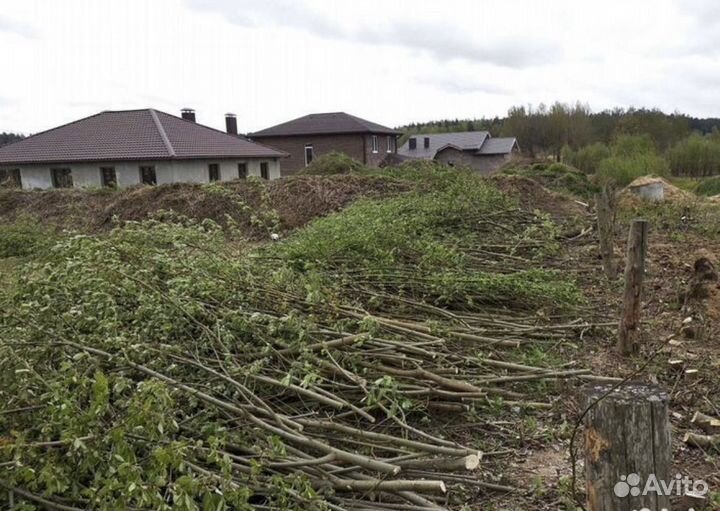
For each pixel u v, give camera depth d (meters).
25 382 2.14
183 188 11.02
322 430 2.54
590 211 8.71
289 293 3.63
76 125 22.39
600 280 5.29
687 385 3.25
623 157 27.86
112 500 1.73
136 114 22.44
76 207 11.51
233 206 10.00
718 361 3.50
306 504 2.03
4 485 1.90
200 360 2.83
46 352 2.49
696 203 9.98
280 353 2.92
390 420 2.84
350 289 4.25
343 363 3.01
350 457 2.22
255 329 3.03
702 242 6.94
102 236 4.14
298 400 2.84
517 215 7.71
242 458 2.19
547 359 3.60
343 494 2.25
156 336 2.89
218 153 21.16
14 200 12.56
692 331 3.92
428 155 40.06
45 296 2.72
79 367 2.44
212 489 1.85
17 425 2.14
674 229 7.90
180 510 1.73
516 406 2.99
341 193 9.72
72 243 3.56
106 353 2.50
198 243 4.46
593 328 4.04
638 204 10.05
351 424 2.79
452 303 4.41
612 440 1.72
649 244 6.87
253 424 2.41
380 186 9.86
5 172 20.73
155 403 1.97
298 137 32.62
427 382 3.00
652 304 4.66
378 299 4.15
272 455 2.16
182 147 20.36
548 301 4.44
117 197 11.62
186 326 3.09
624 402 1.70
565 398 3.06
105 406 1.97
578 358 3.69
